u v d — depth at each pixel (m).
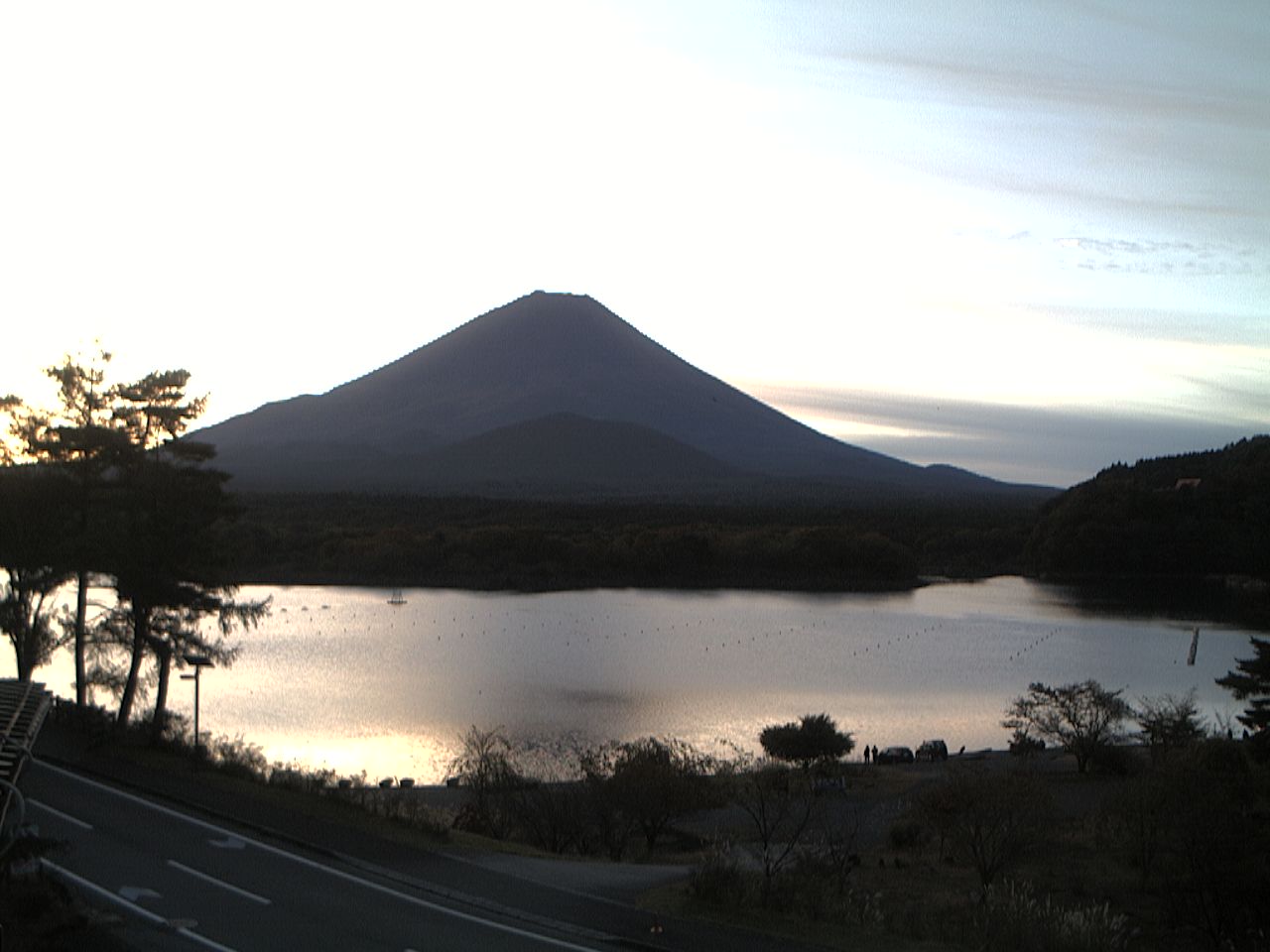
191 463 43.66
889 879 33.06
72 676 66.12
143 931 20.86
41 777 33.09
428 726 64.12
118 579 41.22
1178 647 103.81
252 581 137.38
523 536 158.12
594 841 36.97
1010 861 35.25
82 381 44.72
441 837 28.88
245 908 22.52
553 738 62.12
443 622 109.44
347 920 22.08
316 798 31.97
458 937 21.25
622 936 21.47
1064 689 64.75
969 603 141.50
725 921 22.47
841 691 80.06
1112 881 33.59
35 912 19.75
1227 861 29.77
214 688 71.81
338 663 83.12
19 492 42.47
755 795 39.81
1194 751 39.97
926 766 57.62
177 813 29.91
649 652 95.31
